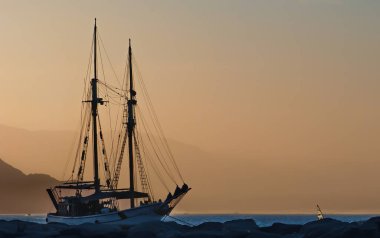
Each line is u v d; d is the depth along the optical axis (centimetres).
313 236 17050
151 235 18350
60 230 19312
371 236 16225
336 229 16650
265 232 18550
